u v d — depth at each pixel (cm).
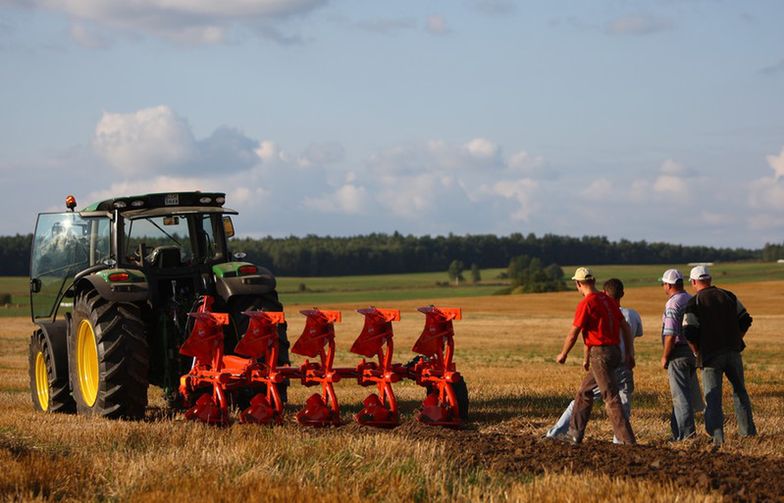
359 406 2297
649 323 9244
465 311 12544
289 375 1797
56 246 2247
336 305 15312
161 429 1561
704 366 1616
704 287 1638
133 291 1958
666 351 1658
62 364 2206
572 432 1525
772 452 1516
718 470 1243
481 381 3148
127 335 1958
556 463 1294
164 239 2098
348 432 1606
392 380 1794
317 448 1338
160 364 2120
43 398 2336
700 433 1747
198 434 1518
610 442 1521
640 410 2167
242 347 1784
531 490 1091
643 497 1047
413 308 13912
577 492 1074
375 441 1373
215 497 1065
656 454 1362
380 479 1149
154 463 1252
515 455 1351
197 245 2138
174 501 1052
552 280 18725
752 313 11056
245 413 1758
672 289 1689
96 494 1140
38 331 2333
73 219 2192
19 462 1259
